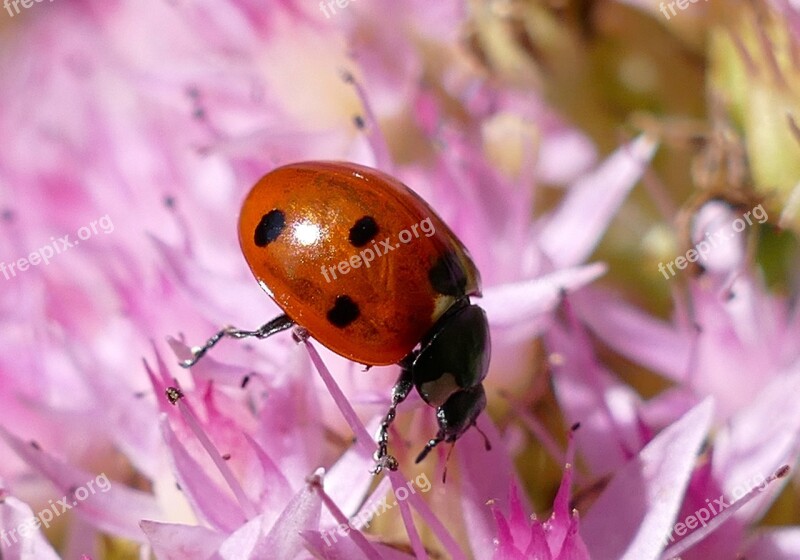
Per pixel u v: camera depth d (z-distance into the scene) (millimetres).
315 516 47
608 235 59
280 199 49
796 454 51
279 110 58
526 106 59
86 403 55
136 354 54
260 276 49
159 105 61
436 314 49
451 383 49
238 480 49
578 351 53
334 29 58
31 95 68
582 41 58
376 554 47
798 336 54
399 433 51
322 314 49
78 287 57
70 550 53
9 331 57
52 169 62
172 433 48
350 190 49
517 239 55
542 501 53
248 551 47
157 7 65
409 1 59
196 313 54
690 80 59
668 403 54
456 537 50
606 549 49
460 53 59
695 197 56
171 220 59
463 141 57
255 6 58
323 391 51
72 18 69
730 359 54
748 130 55
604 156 60
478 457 50
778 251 58
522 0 58
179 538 48
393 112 58
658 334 55
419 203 50
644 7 57
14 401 56
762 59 54
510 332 53
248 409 50
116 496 51
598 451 52
